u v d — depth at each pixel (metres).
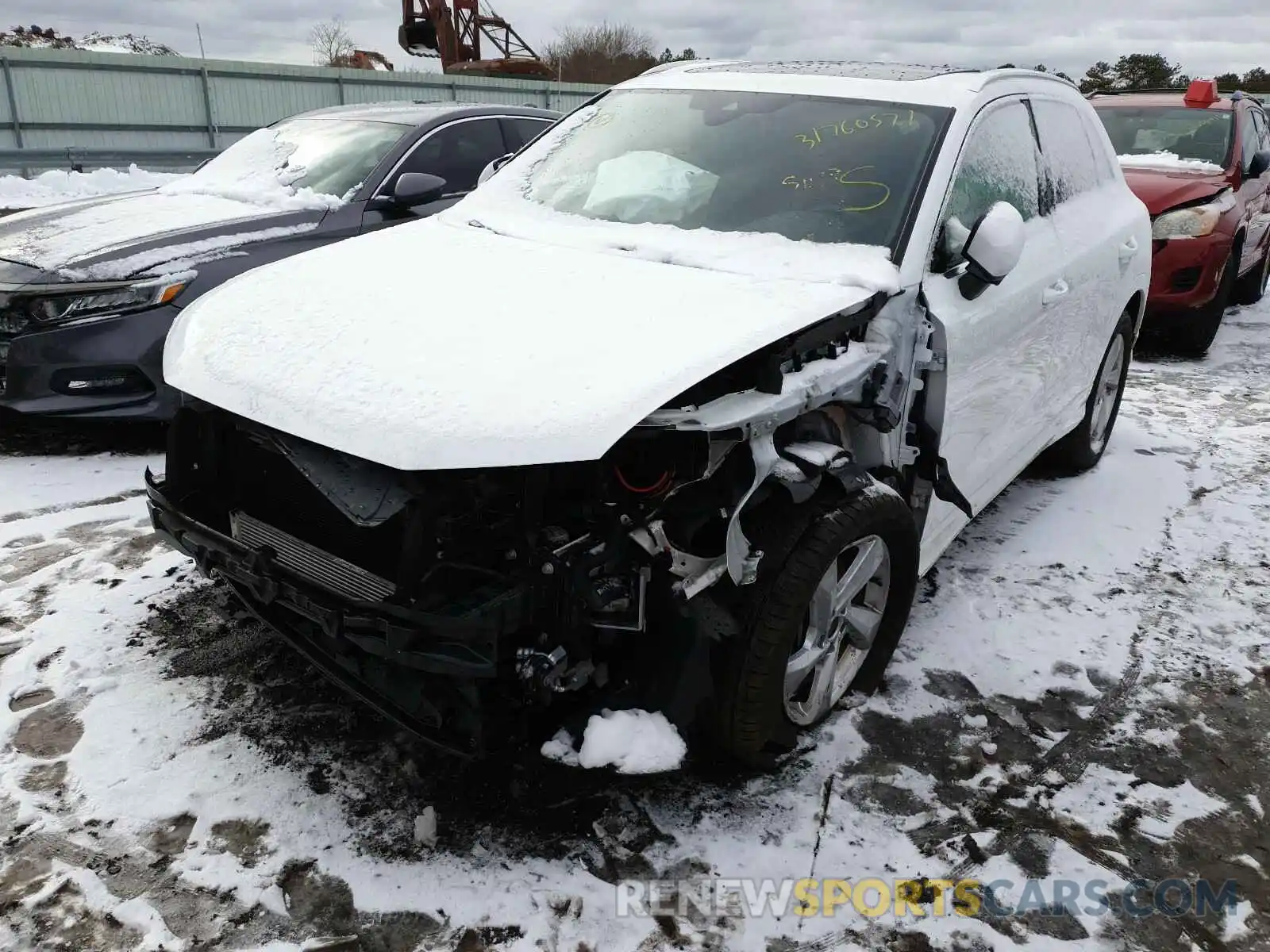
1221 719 2.92
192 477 2.59
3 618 3.11
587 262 2.81
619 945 2.03
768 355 2.21
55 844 2.21
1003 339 3.14
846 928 2.10
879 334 2.60
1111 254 4.15
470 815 2.35
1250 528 4.29
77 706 2.69
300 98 17.61
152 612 3.18
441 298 2.52
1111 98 9.30
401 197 4.98
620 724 2.17
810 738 2.70
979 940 2.10
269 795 2.38
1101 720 2.88
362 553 2.19
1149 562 3.93
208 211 4.94
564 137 3.70
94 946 1.97
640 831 2.33
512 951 2.00
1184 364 7.44
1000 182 3.31
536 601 2.02
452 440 1.94
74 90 15.10
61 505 3.97
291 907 2.08
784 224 2.91
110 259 4.30
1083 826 2.45
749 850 2.30
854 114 3.19
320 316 2.49
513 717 2.13
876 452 2.70
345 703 2.74
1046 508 4.45
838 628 2.62
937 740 2.73
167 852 2.20
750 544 2.29
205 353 2.47
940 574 3.74
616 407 1.97
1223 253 7.09
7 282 4.19
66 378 4.20
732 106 3.40
